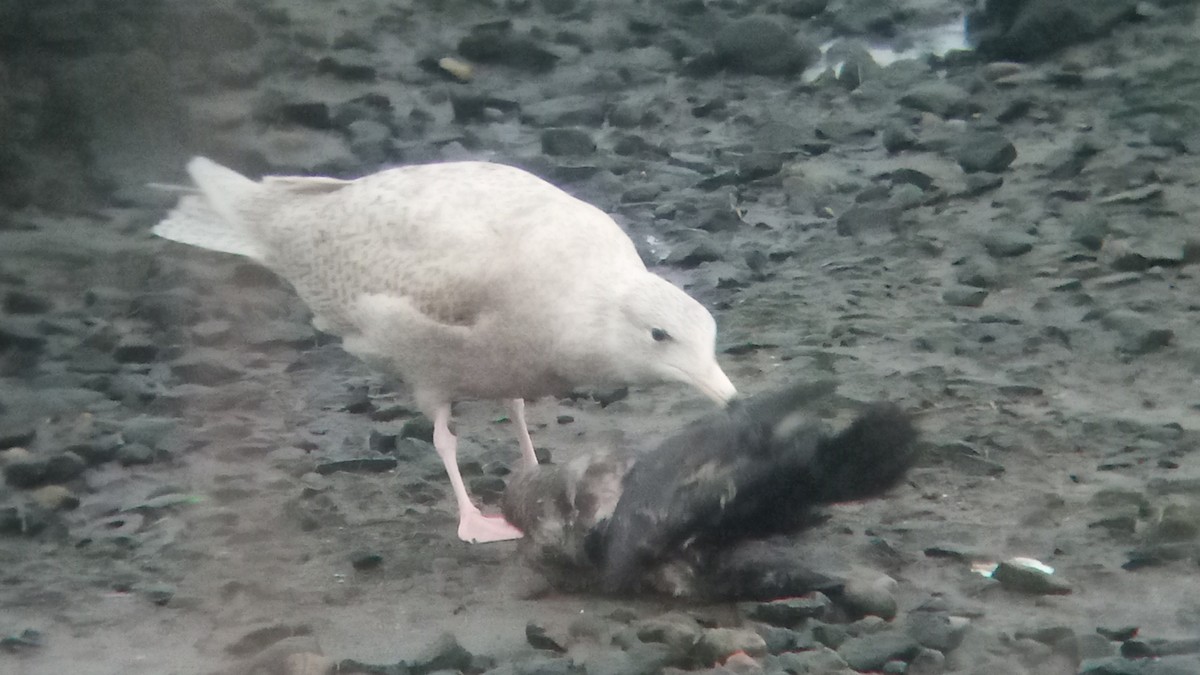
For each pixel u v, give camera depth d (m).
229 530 10.59
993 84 19.27
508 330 10.41
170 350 13.58
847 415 11.83
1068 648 8.38
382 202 11.02
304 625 9.08
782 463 8.80
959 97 18.72
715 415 9.20
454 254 10.50
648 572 9.23
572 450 11.74
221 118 18.69
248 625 9.25
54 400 12.55
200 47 20.64
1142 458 10.82
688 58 20.81
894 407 8.91
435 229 10.63
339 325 11.56
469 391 10.98
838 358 12.84
